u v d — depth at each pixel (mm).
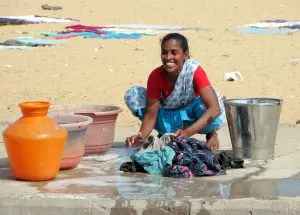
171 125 14531
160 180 12602
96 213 11344
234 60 26531
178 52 13734
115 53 27875
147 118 14367
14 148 12398
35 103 12570
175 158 12961
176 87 14047
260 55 27375
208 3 41906
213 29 34156
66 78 23938
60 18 37812
